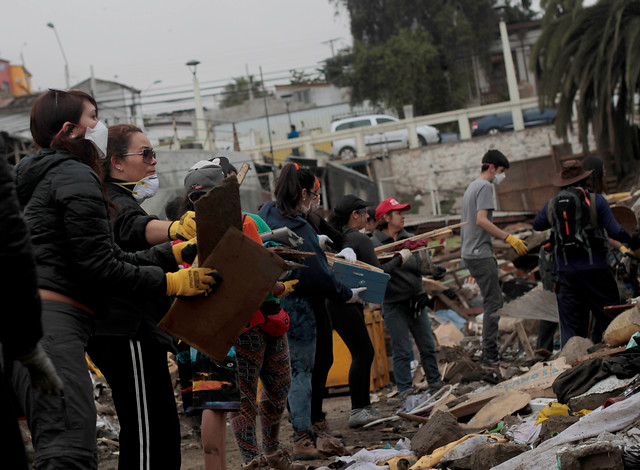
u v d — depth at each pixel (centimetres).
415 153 3616
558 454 346
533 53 2856
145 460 317
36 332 201
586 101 2783
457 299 1273
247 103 5541
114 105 4684
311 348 510
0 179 190
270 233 391
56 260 282
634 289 733
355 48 4819
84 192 282
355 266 571
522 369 697
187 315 309
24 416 284
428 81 4800
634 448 344
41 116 301
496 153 788
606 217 653
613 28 2580
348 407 767
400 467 430
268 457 440
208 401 361
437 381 737
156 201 1423
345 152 3619
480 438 428
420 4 4934
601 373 466
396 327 737
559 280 675
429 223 1798
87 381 280
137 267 294
